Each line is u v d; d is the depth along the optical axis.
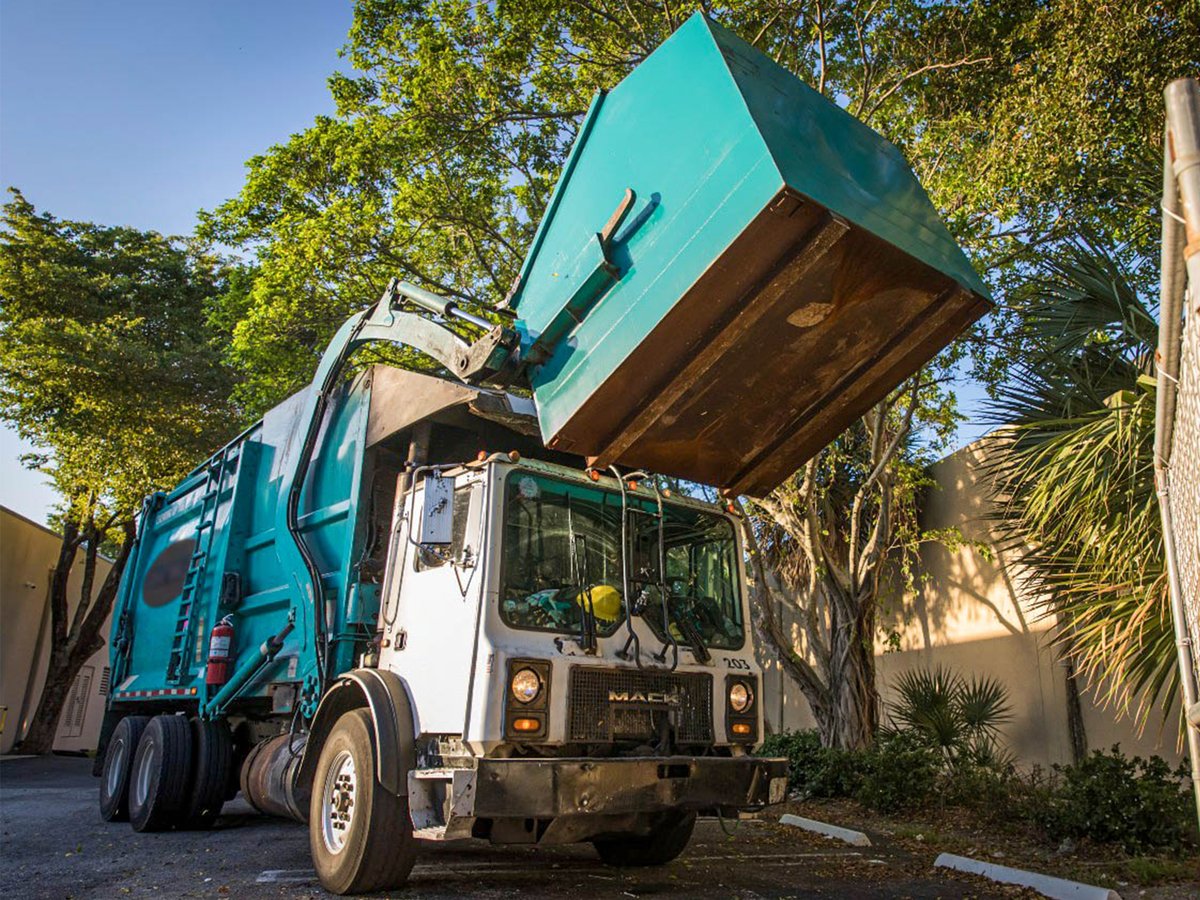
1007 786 8.82
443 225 13.99
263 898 5.24
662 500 5.97
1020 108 9.07
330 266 13.11
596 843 6.73
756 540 12.16
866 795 9.48
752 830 8.48
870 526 12.71
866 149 4.41
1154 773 7.18
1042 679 10.23
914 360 4.83
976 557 11.58
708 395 4.74
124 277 21.83
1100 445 6.15
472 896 5.17
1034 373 8.12
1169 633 6.11
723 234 3.88
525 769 4.49
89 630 22.66
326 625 6.43
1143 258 7.98
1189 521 2.94
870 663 11.29
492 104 12.83
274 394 14.02
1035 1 10.37
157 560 10.62
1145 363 7.27
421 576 5.59
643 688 5.21
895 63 11.38
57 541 24.44
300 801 6.23
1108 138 8.45
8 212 22.14
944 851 7.19
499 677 4.72
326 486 7.23
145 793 8.41
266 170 13.30
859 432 12.47
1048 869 6.29
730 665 5.74
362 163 12.87
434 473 5.30
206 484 9.85
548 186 13.53
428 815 4.70
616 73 12.44
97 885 5.73
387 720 5.13
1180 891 5.55
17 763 18.69
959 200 9.74
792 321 4.35
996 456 10.27
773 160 3.71
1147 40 8.21
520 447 6.57
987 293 4.46
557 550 5.38
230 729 8.62
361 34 13.20
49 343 19.83
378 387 6.80
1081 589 7.00
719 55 4.04
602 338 4.50
